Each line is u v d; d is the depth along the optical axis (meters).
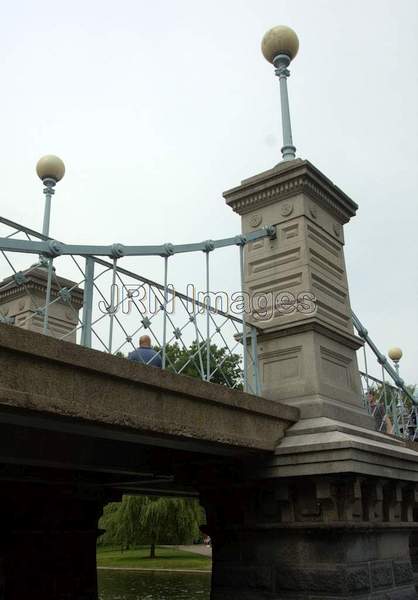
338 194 8.41
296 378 7.05
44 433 5.81
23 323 7.92
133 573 23.70
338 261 8.27
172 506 25.09
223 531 6.62
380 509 6.52
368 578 6.10
